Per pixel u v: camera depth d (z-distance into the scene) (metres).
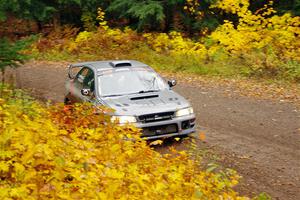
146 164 6.76
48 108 8.89
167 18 24.69
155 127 9.37
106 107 8.74
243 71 17.75
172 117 9.54
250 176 8.16
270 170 8.44
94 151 6.55
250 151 9.48
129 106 9.51
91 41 23.36
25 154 5.21
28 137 5.56
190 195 6.13
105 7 26.64
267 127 11.23
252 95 14.65
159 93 10.38
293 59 17.75
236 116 12.34
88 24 26.11
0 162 5.09
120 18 26.89
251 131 10.96
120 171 6.01
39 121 6.97
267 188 7.66
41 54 23.41
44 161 5.32
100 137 7.43
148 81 10.76
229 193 6.86
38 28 28.25
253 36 19.92
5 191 4.60
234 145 9.87
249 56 18.28
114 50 22.53
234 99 14.27
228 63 18.89
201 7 23.41
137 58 21.09
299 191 7.55
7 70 19.72
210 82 16.95
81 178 5.38
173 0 23.05
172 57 20.69
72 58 22.84
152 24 24.34
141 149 7.30
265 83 16.25
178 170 6.78
